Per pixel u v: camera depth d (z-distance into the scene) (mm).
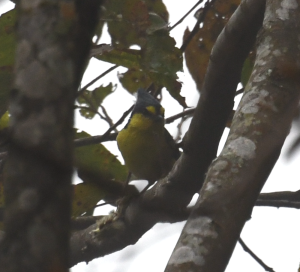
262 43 5867
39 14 3406
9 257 2912
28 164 3012
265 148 4930
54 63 3312
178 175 7844
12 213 3000
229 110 7316
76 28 3414
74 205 8688
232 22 6918
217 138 7520
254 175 4770
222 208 4547
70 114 3273
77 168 3256
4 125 8547
